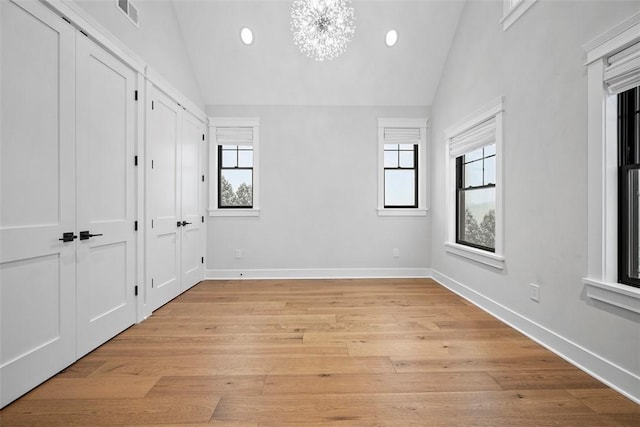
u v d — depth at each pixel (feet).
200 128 13.71
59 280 6.09
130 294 8.59
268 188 14.53
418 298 11.30
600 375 5.75
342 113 14.61
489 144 9.83
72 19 6.31
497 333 8.05
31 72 5.48
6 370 5.03
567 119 6.53
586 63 5.98
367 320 9.05
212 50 12.79
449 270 12.74
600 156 5.73
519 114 8.15
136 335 7.98
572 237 6.42
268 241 14.57
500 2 9.02
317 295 11.72
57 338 6.03
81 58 6.65
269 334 8.05
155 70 9.98
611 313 5.55
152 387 5.59
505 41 8.76
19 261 5.26
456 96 12.10
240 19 12.11
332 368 6.27
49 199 5.86
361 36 12.58
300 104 14.49
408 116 14.67
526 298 7.91
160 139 10.23
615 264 5.69
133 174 8.73
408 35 12.53
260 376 5.97
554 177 6.91
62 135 6.15
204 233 14.24
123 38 8.27
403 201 15.06
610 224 5.71
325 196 14.65
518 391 5.44
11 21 5.12
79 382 5.74
